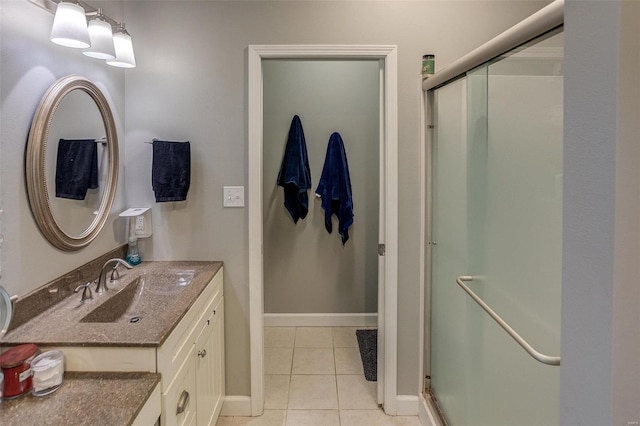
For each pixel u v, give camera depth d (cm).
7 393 98
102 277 155
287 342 289
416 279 203
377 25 192
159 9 192
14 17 122
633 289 58
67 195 147
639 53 57
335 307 316
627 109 57
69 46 137
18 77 124
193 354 149
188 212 199
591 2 62
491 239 136
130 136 196
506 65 124
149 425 107
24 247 127
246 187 199
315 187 305
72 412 94
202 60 194
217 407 188
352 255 312
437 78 174
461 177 162
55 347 112
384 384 208
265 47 192
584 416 65
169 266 192
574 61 67
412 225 201
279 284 314
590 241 63
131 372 113
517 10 192
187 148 192
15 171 123
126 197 196
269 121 299
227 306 203
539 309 108
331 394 224
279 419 202
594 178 62
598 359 61
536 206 109
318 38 192
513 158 121
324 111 299
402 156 198
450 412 177
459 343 166
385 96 197
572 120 68
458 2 192
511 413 123
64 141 144
